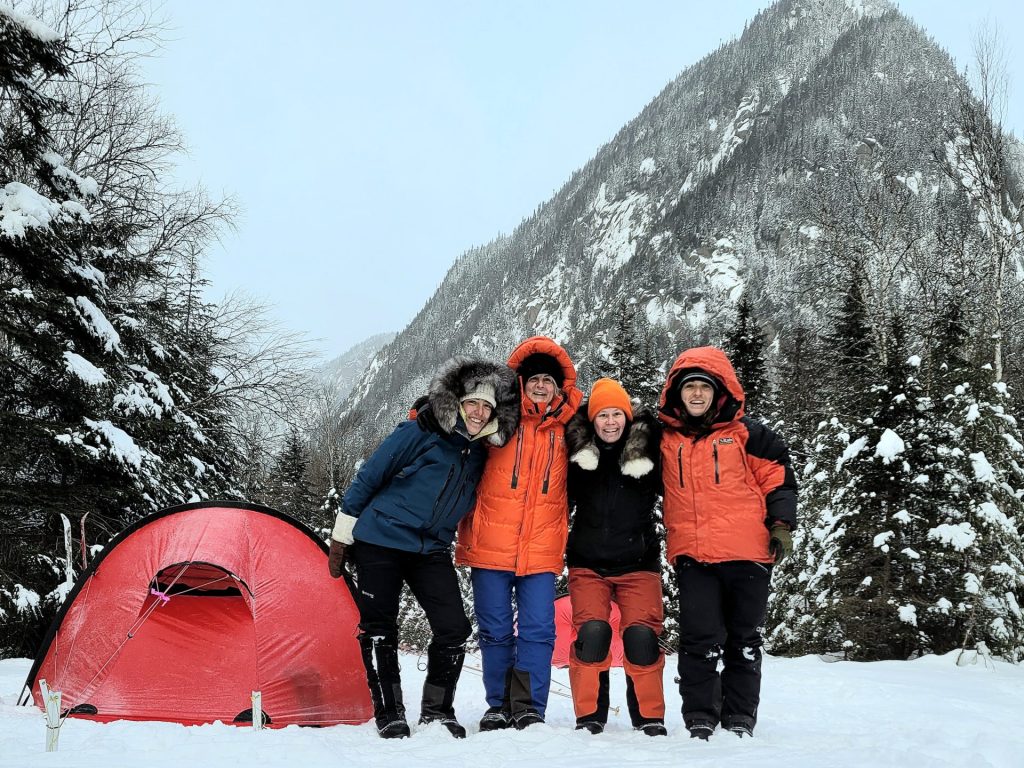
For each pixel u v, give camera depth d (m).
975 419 11.64
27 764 2.63
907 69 192.88
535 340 4.10
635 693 3.93
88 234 10.37
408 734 3.64
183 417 12.70
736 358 20.41
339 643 4.51
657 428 4.04
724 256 153.62
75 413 10.22
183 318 15.92
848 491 13.23
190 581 4.73
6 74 9.10
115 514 10.98
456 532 4.25
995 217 14.52
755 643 3.86
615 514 3.97
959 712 5.39
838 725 4.59
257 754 2.90
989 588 11.37
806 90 197.62
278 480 24.56
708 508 3.85
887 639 13.26
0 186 9.71
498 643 3.99
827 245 19.02
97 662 4.20
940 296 16.84
